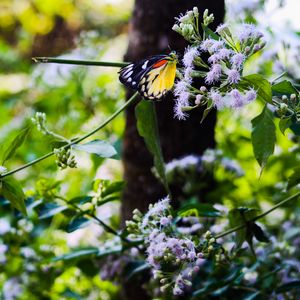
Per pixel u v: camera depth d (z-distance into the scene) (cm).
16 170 96
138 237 101
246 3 115
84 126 165
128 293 117
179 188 116
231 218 98
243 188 134
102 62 95
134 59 113
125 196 118
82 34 177
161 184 116
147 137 99
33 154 163
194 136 115
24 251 122
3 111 211
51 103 173
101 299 129
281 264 109
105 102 161
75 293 123
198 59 90
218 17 110
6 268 123
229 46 91
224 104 89
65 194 151
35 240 125
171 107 114
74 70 165
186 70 90
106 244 112
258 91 88
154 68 91
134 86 92
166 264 97
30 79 197
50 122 173
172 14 111
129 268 108
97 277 129
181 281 94
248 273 109
